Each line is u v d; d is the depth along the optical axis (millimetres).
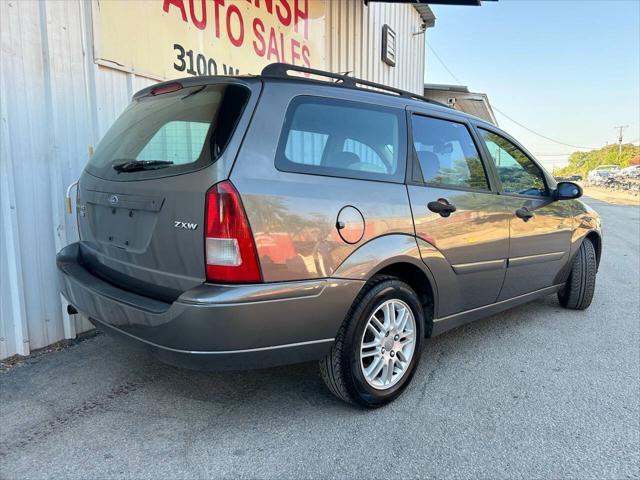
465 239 3184
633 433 2643
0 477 2160
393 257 2691
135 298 2424
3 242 3260
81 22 3711
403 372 2934
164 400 2873
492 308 3662
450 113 3441
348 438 2523
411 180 2934
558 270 4359
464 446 2486
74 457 2314
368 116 2838
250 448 2418
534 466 2340
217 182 2174
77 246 3195
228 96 2404
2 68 3152
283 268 2268
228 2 5387
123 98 4156
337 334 2547
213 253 2168
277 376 3223
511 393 3074
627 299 5383
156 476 2195
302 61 6988
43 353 3494
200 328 2131
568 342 3988
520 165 3969
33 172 3410
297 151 2449
